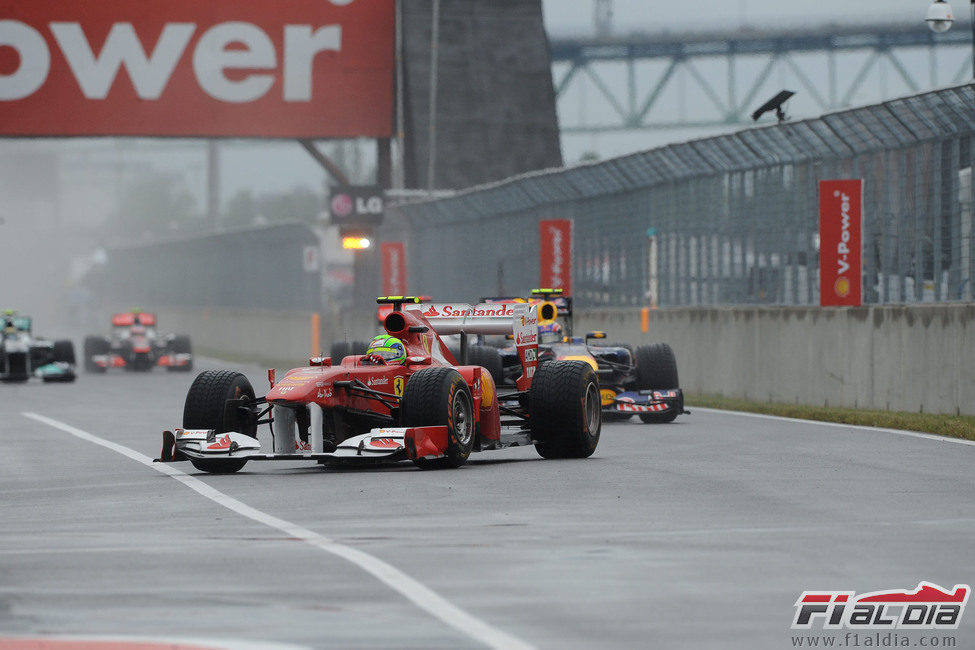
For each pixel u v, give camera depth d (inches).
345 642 989.8
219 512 1652.3
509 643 980.6
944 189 3152.1
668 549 1352.1
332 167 6156.5
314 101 6146.7
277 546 1386.6
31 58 6038.4
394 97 6318.9
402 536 1443.2
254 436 2145.7
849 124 3417.8
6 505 1752.0
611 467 2107.5
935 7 3282.5
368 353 2159.2
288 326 7765.8
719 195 4168.3
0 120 6028.5
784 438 2623.0
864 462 2159.2
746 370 3838.6
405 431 1973.4
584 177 4965.6
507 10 7199.8
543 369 2246.6
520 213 5551.2
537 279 5398.6
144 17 6067.9
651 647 971.3
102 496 1827.0
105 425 3157.0
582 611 1083.3
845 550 1339.8
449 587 1175.6
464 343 2388.0
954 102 3068.4
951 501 1692.9
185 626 1044.5
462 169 7062.0
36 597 1154.7
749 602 1113.4
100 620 1068.5
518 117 7140.8
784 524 1508.4
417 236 6574.8
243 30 6102.4
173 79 6082.7
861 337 3277.6
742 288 4062.5
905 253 3312.0
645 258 4635.8
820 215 3262.8
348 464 2132.1
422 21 7106.3
